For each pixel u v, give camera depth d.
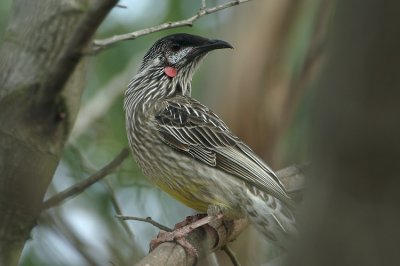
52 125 6.78
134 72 14.36
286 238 10.55
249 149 11.19
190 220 11.13
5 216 6.59
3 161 6.65
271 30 12.08
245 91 12.12
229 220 10.98
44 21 6.84
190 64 12.49
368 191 4.23
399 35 4.11
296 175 11.36
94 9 6.36
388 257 4.20
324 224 4.32
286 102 12.12
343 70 4.24
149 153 11.70
